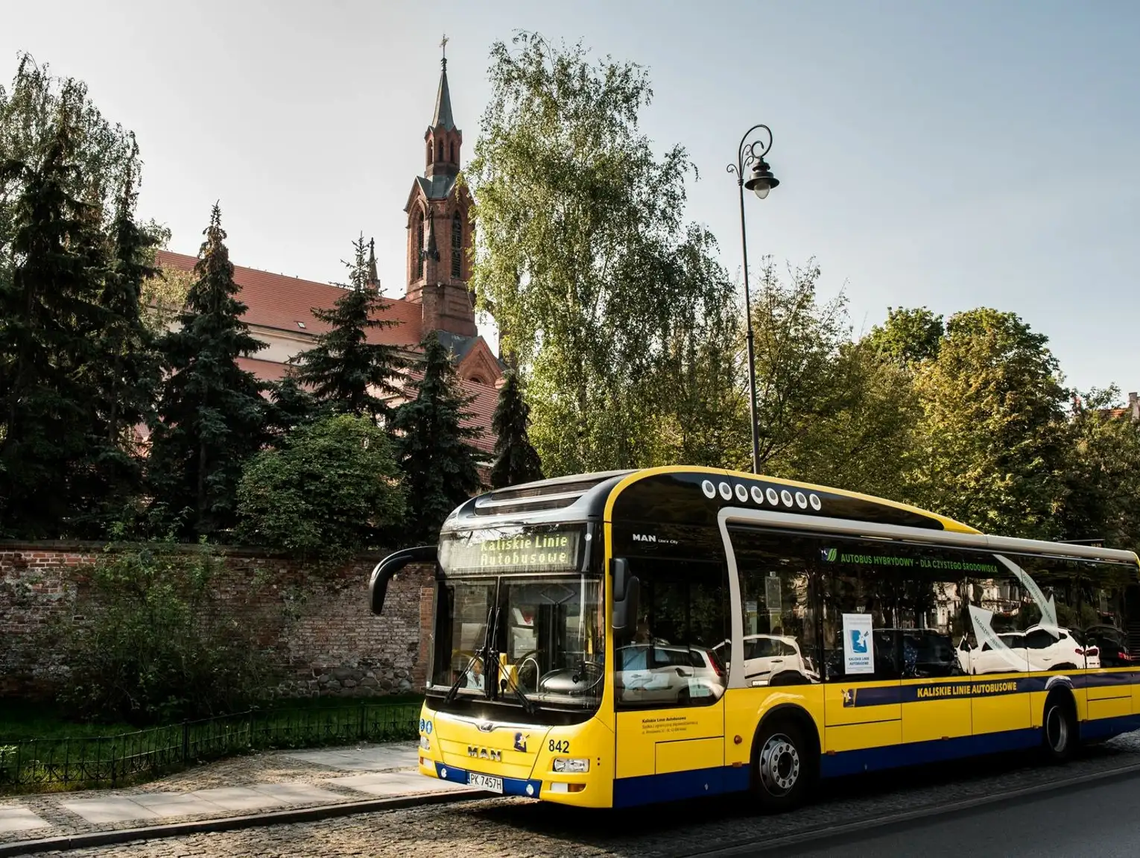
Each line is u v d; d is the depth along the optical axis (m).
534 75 29.11
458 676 9.64
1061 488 37.03
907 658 11.95
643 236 28.11
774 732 10.21
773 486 10.95
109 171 34.00
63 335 19.69
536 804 10.58
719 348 28.03
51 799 10.07
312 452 20.92
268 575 19.66
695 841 8.80
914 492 30.47
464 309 84.12
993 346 39.66
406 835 8.89
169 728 13.70
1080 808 10.62
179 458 23.09
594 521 8.98
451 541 10.15
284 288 68.31
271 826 9.22
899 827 9.49
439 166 85.69
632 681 8.82
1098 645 15.50
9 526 18.58
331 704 18.86
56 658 16.61
